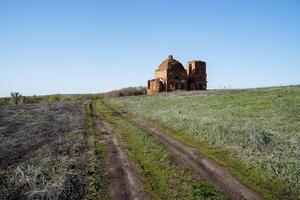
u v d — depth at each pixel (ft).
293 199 38.27
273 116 86.28
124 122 106.11
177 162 53.93
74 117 123.85
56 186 41.88
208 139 68.08
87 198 40.09
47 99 386.32
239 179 45.03
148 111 129.29
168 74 259.60
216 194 39.78
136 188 42.88
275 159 50.24
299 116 82.89
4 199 38.55
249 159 51.96
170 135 78.79
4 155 61.11
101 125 102.63
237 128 72.64
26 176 46.21
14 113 151.64
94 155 59.57
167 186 43.09
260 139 60.49
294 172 44.50
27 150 65.21
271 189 41.47
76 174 47.62
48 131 89.04
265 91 151.53
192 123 85.40
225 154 57.72
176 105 138.72
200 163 53.26
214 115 97.04
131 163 54.49
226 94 159.94
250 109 101.14
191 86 271.08
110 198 39.96
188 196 39.45
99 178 47.14
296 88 151.84
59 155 59.57
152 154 59.72
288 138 62.23
